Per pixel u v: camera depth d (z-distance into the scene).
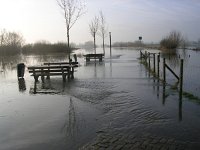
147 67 22.44
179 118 7.59
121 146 5.65
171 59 31.73
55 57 43.22
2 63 34.53
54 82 15.44
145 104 9.32
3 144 6.14
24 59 41.22
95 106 9.28
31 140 6.32
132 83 14.08
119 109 8.73
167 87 12.62
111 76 17.20
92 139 6.16
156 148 5.50
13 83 15.73
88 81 15.31
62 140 6.21
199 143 5.74
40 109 9.20
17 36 66.50
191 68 21.42
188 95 10.66
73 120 7.71
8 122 7.82
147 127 6.84
